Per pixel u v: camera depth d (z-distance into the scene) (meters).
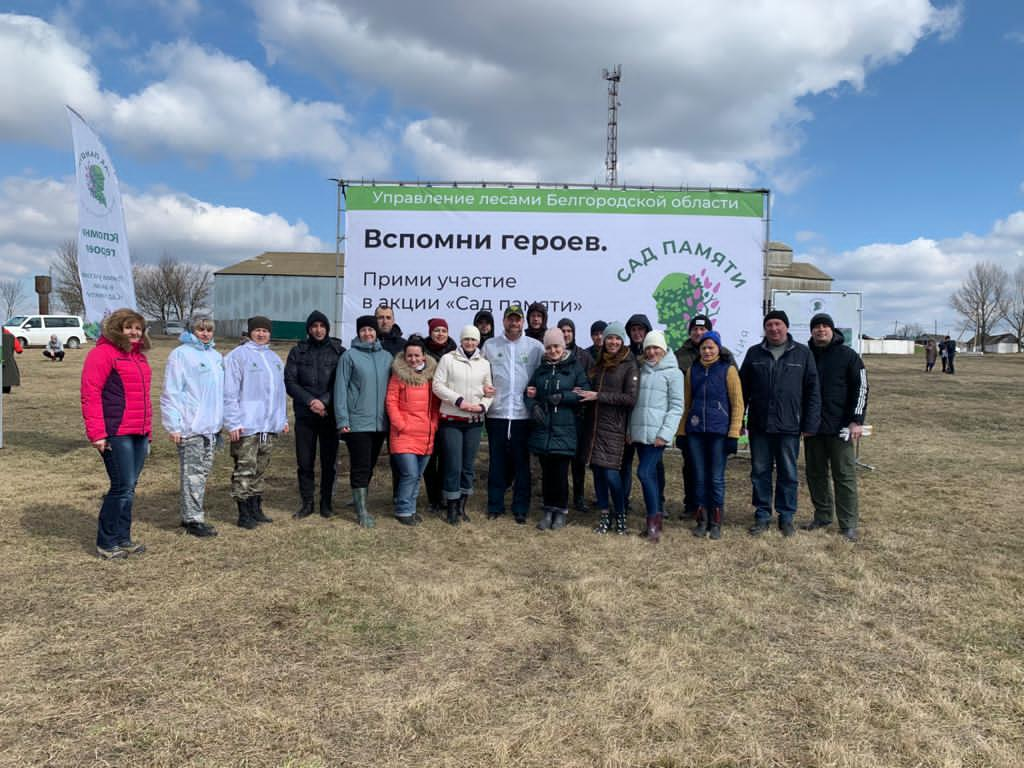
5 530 5.22
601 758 2.58
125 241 7.84
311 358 5.72
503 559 4.86
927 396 18.72
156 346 36.28
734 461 8.79
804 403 5.50
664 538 5.46
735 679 3.19
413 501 5.70
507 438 5.95
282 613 3.83
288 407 13.99
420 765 2.51
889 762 2.57
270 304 53.62
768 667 3.31
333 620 3.75
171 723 2.74
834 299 8.88
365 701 2.94
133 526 5.46
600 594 4.17
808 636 3.66
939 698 3.01
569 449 5.54
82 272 7.16
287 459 8.56
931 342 31.47
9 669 3.14
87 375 4.45
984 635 3.68
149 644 3.42
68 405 13.20
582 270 8.12
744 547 5.22
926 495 6.99
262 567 4.56
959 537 5.52
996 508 6.47
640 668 3.27
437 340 5.87
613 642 3.56
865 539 5.45
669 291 8.12
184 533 5.27
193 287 62.59
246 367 5.41
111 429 4.53
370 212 8.17
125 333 4.57
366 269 8.19
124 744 2.60
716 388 5.42
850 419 5.43
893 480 7.74
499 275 8.14
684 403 5.73
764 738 2.72
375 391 5.61
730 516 6.20
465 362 5.63
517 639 3.58
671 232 8.10
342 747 2.62
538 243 8.12
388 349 6.30
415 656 3.37
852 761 2.56
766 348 5.57
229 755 2.54
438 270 8.16
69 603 3.90
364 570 4.55
